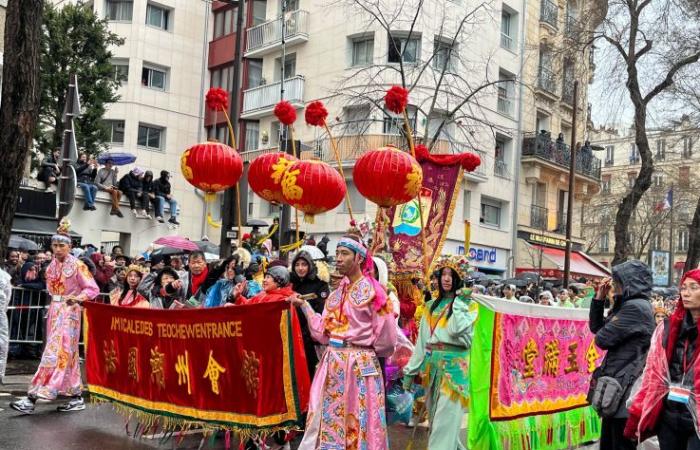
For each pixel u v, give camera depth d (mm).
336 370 5652
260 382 6520
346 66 27000
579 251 33500
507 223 29547
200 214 33469
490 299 6961
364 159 7109
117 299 8836
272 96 29656
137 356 7797
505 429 7043
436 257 9922
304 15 28594
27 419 8328
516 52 29672
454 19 26062
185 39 33219
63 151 11242
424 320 7086
